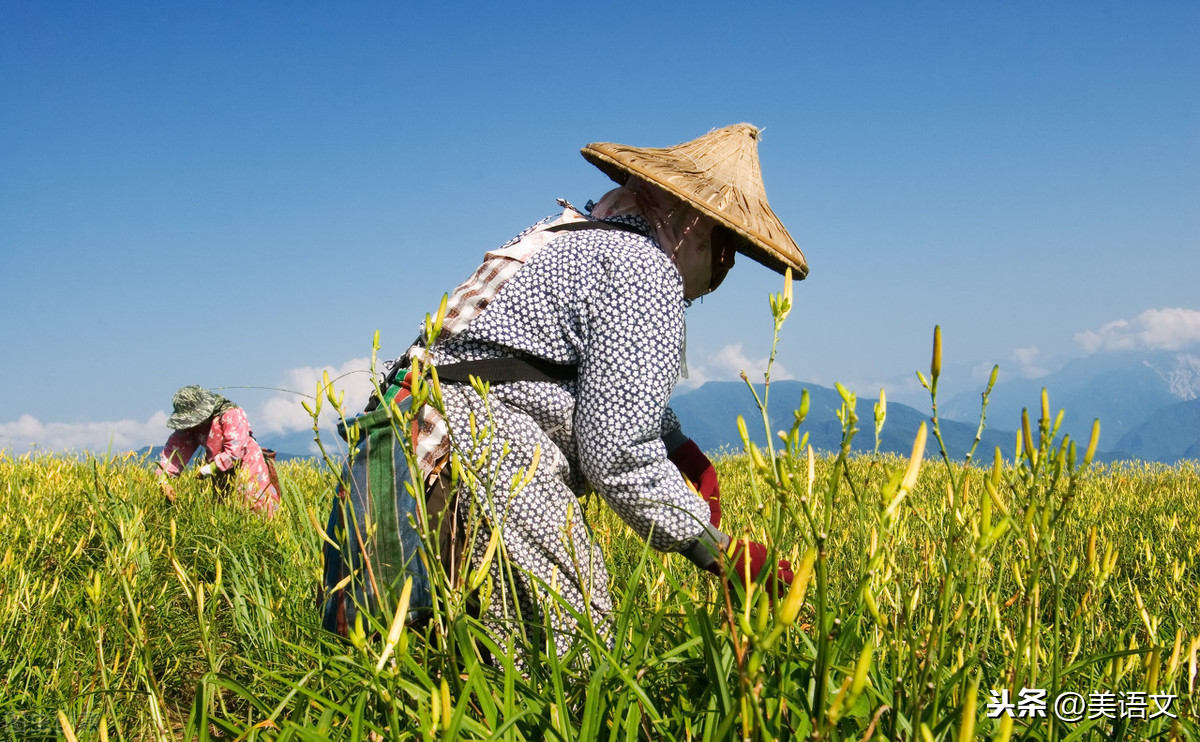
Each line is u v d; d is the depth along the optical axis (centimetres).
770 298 118
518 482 174
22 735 230
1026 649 168
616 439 221
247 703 268
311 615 318
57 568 373
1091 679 194
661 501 221
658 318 227
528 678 219
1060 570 159
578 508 240
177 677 285
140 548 316
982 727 154
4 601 290
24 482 569
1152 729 162
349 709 177
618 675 173
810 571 83
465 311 237
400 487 221
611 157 250
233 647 300
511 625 219
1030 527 127
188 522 521
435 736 124
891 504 108
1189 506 584
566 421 233
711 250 264
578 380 229
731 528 320
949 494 148
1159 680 166
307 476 761
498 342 230
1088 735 168
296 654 264
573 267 231
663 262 234
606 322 225
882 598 157
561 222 255
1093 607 170
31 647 268
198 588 196
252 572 352
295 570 354
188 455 704
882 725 142
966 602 130
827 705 153
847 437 107
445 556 223
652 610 227
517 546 225
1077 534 263
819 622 106
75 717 235
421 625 221
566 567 229
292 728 164
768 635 84
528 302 232
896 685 129
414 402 160
